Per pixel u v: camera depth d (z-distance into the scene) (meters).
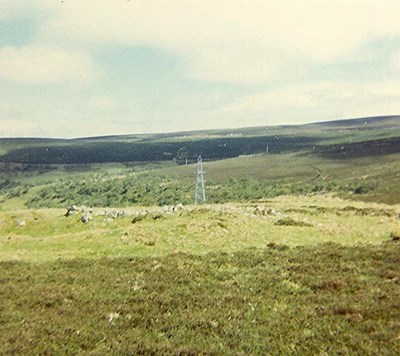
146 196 148.88
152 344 14.34
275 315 16.62
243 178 182.00
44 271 25.53
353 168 185.25
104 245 32.62
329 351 13.26
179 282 21.84
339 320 15.71
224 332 15.17
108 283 22.25
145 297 19.56
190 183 172.25
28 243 35.16
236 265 24.97
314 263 24.39
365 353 12.98
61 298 20.00
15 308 18.95
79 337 15.41
